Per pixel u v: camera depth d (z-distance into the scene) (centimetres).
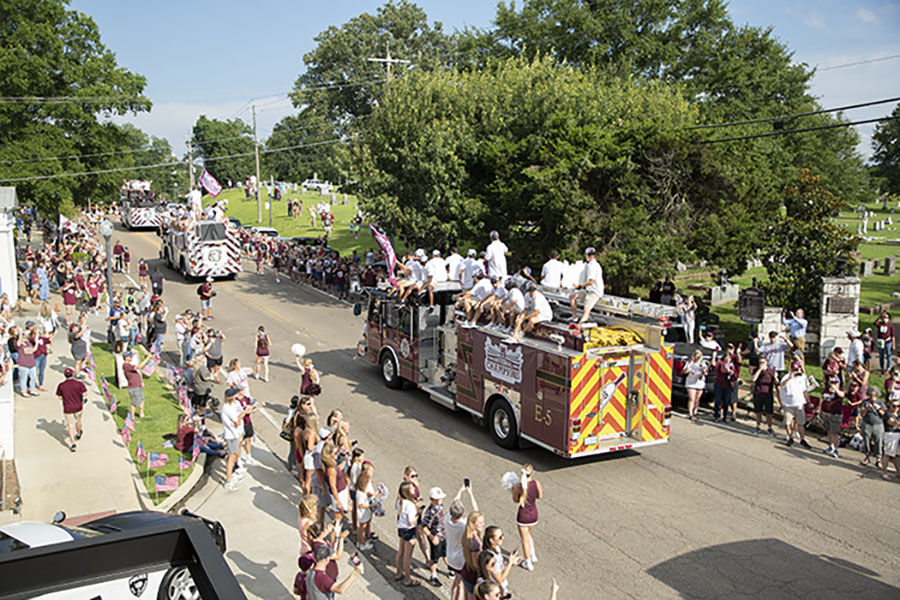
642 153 2320
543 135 2417
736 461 1368
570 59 4053
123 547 378
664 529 1084
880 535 1056
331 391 1858
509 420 1406
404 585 955
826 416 1388
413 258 1777
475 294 1538
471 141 2589
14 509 1148
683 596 901
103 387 1708
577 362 1246
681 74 3966
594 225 2278
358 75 7631
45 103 3959
